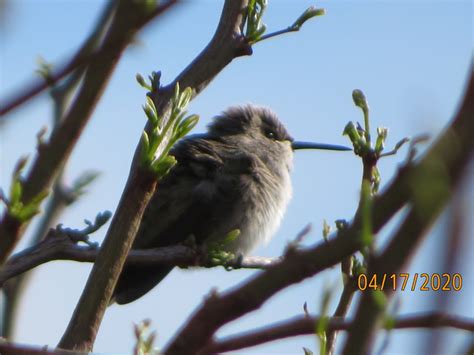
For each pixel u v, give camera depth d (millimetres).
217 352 3090
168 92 8633
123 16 3326
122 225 5824
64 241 9422
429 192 2447
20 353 3430
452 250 2307
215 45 9172
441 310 2479
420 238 2650
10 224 4004
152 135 6266
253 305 3002
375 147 8773
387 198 2885
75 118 4191
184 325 3051
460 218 2314
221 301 3012
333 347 5957
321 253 3004
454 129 2455
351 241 2990
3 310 13750
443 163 2432
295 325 3232
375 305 2877
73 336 5488
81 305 5594
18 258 9211
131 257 11766
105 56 3395
